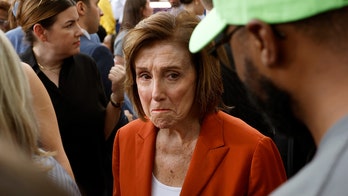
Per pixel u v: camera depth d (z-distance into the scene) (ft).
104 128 8.57
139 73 4.80
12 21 10.34
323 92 2.62
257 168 4.72
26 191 1.63
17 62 4.09
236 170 4.75
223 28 3.04
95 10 11.50
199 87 4.82
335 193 2.20
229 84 7.13
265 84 2.85
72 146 8.04
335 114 2.56
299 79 2.70
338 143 2.37
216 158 4.82
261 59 2.80
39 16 7.73
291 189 2.40
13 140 3.88
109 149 8.75
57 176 4.18
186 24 4.65
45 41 7.86
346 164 2.24
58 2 7.79
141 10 12.79
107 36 16.94
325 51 2.60
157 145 5.14
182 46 4.62
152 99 4.74
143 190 5.08
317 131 2.70
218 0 3.01
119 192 5.55
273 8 2.64
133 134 5.30
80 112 8.04
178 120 4.75
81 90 8.13
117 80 8.34
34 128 4.17
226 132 4.89
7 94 3.93
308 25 2.60
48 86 7.83
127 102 10.09
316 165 2.38
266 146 4.79
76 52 8.03
